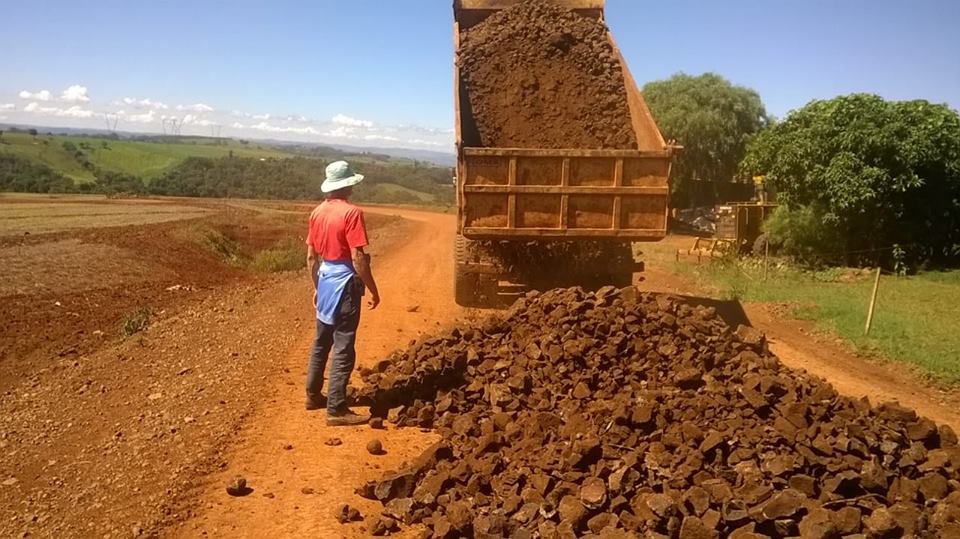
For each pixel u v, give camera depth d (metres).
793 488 4.14
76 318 11.52
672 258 19.64
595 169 8.70
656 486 4.21
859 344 9.56
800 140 17.62
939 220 17.45
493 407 5.76
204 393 6.62
